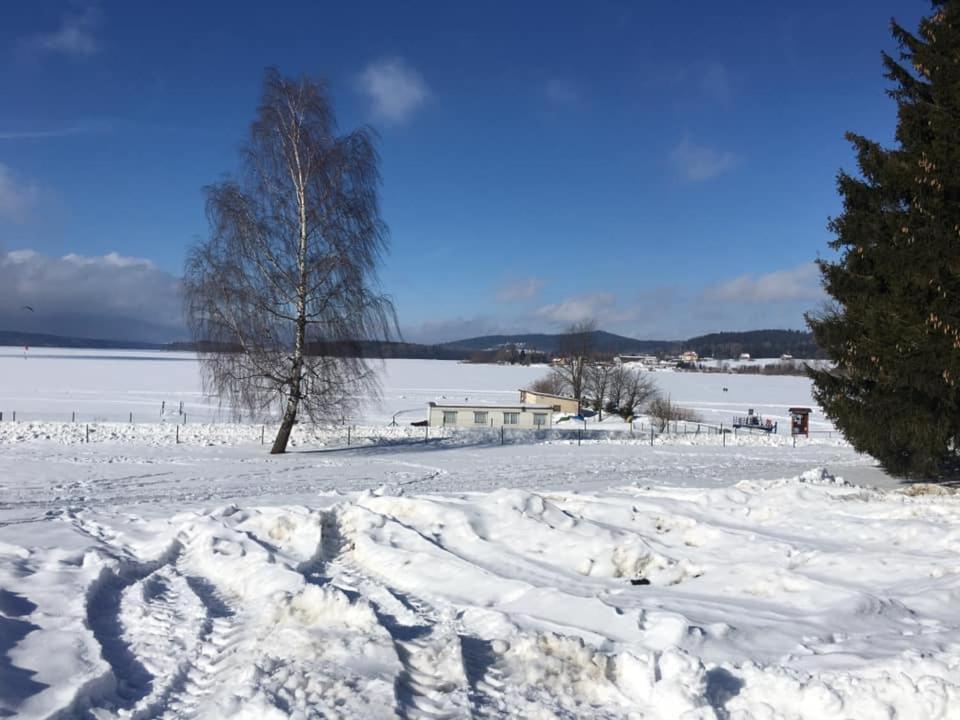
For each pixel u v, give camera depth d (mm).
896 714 4566
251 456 26016
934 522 10500
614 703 5164
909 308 15875
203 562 9055
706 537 10039
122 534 10844
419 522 10609
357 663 5422
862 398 18578
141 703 5016
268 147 26188
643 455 28750
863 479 19891
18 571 8156
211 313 25391
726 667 5547
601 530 10102
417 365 165750
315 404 27156
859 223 17969
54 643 5941
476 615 7035
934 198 15602
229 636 6434
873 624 6617
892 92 18156
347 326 26625
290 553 9297
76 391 67312
